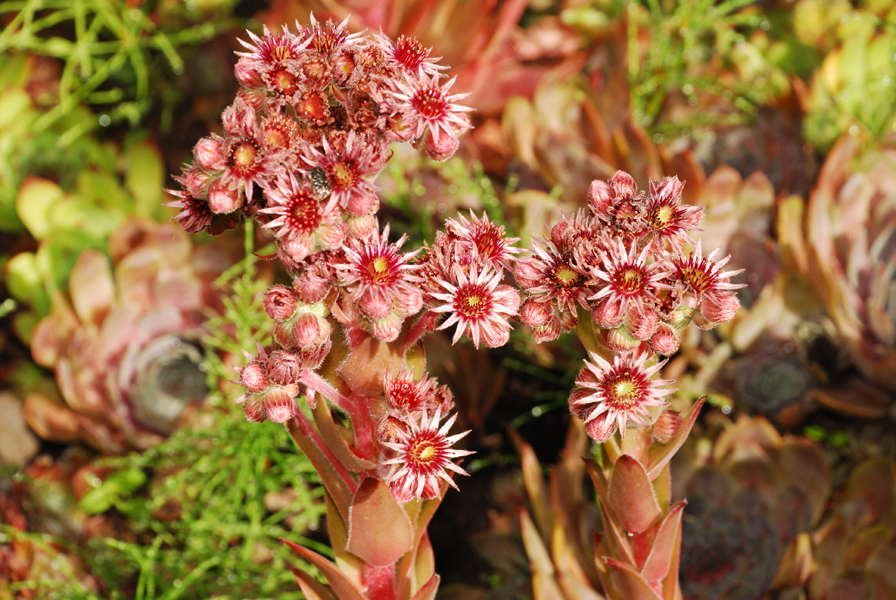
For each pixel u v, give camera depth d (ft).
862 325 2.21
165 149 2.86
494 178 2.77
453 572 2.20
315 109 1.57
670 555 1.69
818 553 2.02
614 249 1.59
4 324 2.65
